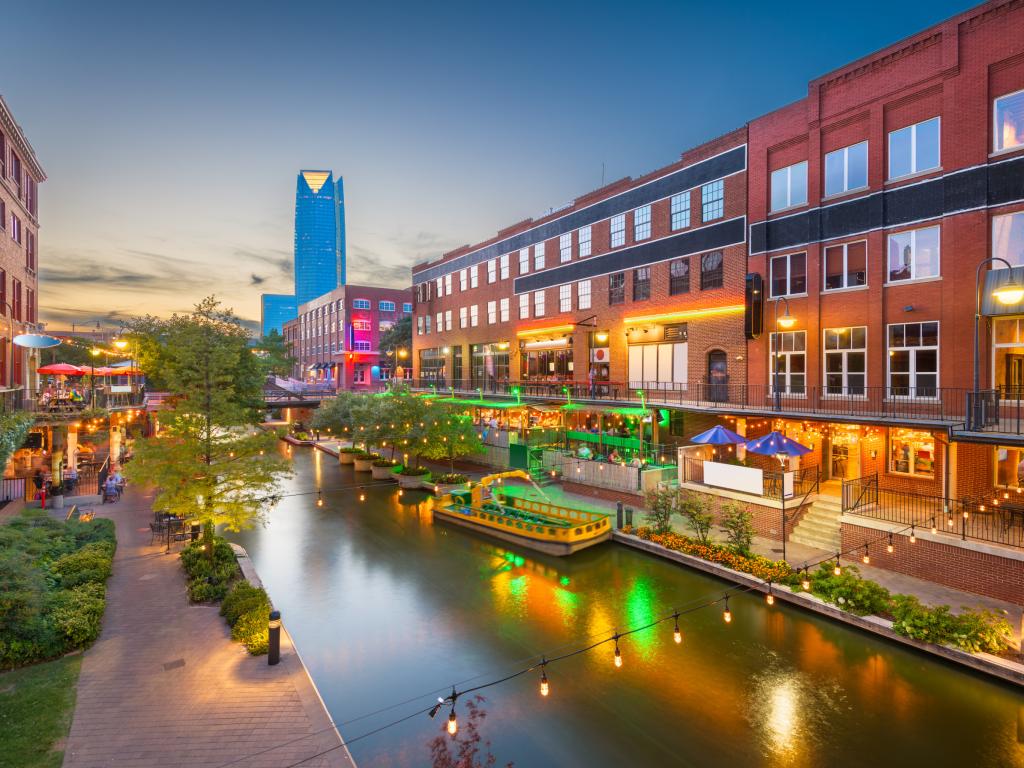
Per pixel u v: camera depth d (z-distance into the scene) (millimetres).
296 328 110625
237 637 12844
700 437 20516
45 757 8703
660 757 9617
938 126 18719
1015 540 14586
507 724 10594
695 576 17547
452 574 18469
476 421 41344
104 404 34188
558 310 37719
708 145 27156
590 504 25516
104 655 12047
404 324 69250
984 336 17328
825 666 12312
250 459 17531
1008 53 17047
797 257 23156
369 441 35781
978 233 17484
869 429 20328
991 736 9961
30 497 25656
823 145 22094
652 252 30422
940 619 12406
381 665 12719
